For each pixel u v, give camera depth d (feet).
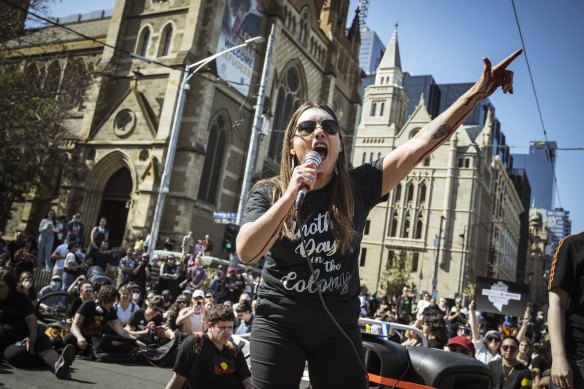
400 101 258.37
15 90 87.61
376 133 253.24
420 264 230.48
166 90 107.86
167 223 100.99
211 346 17.42
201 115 104.27
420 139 8.52
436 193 235.61
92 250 58.34
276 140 133.69
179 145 104.42
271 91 127.95
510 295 52.42
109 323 31.17
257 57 124.26
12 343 25.32
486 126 279.49
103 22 164.45
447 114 8.38
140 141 106.32
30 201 116.06
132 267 54.44
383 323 21.38
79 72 104.68
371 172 8.63
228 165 116.67
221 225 114.52
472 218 233.76
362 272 239.50
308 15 142.92
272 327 7.74
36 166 99.86
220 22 110.42
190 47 107.45
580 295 10.11
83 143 111.65
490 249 285.43
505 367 25.86
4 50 86.94
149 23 116.26
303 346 7.77
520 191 431.02
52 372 24.57
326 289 7.78
